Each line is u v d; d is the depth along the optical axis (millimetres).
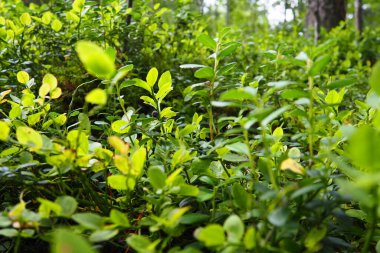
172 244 263
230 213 245
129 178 219
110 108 434
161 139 298
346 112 263
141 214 258
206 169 262
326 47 210
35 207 294
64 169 231
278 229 201
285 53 319
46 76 293
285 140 341
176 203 256
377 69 146
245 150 219
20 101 320
